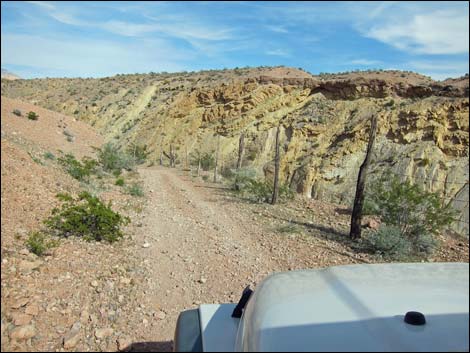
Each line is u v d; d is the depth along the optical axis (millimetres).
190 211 14883
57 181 14031
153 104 81375
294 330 2236
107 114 83688
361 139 46031
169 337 4988
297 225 13523
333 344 2105
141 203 15328
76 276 6457
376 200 14242
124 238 9562
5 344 4410
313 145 49969
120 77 108062
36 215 9516
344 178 43844
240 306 3098
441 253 12039
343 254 10164
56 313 5199
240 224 13109
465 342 2084
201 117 65188
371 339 2127
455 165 40156
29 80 120250
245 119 60125
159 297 6262
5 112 27953
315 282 2855
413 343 2080
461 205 35812
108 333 4871
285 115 57875
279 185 19672
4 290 5488
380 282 2791
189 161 58312
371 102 51125
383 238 10742
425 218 12633
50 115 35438
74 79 115938
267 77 63062
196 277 7406
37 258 6887
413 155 41656
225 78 79875
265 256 9383
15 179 11617
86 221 8914
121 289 6293
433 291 2627
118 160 28266
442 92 46875
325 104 54906
